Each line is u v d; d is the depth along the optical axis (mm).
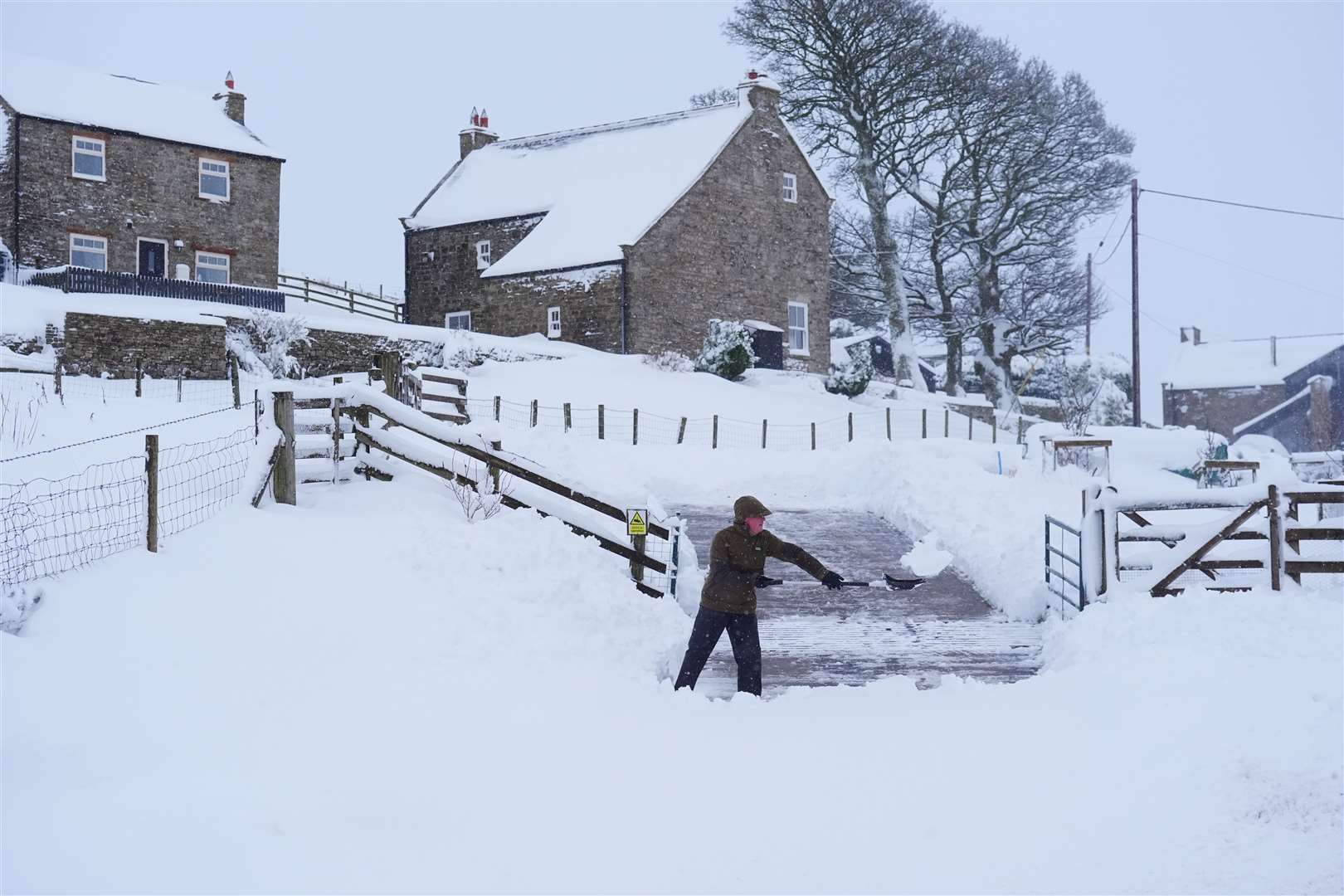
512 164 50500
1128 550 15922
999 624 12875
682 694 9297
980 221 54594
